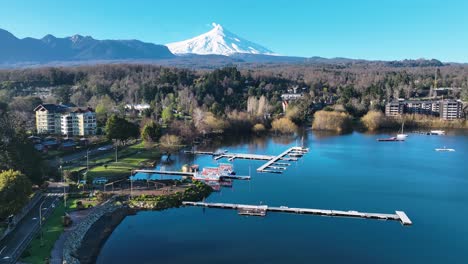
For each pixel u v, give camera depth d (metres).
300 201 148.50
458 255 104.62
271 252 105.56
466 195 155.25
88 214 122.62
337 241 112.62
